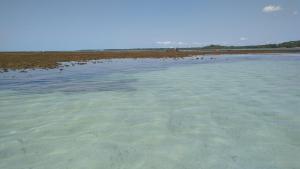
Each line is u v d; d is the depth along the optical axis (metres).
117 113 8.52
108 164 4.99
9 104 9.80
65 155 5.41
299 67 23.61
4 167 4.92
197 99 10.51
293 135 6.41
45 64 27.30
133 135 6.52
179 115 8.24
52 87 13.51
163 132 6.71
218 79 16.23
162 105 9.57
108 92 12.18
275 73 19.05
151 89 12.91
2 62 28.48
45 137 6.42
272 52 60.78
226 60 35.28
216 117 7.98
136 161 5.11
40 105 9.64
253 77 16.97
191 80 15.91
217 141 6.09
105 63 30.72
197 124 7.32
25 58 36.47
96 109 9.05
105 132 6.75
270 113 8.32
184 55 52.25
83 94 11.73
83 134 6.61
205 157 5.27
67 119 7.88
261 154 5.38
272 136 6.37
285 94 11.23
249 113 8.37
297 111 8.50
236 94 11.41
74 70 22.08
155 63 30.62
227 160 5.13
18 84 14.45
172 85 14.06
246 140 6.13
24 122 7.61
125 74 19.20
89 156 5.35
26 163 5.07
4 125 7.34
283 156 5.29
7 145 5.95
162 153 5.46
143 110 8.88
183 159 5.18
